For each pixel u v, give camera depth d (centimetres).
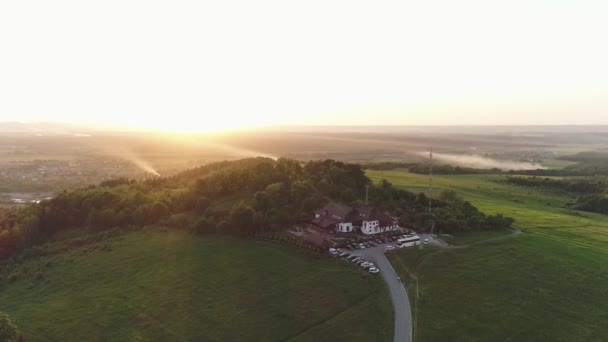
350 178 17638
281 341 8612
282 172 18775
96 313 10225
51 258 14075
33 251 14812
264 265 11550
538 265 11750
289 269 11194
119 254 13475
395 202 16238
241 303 9956
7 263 14350
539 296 10119
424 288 10156
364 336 8525
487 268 11300
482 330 8762
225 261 12056
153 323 9588
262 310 9612
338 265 11156
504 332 8738
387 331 8625
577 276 11281
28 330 9756
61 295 11406
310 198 14988
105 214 16212
